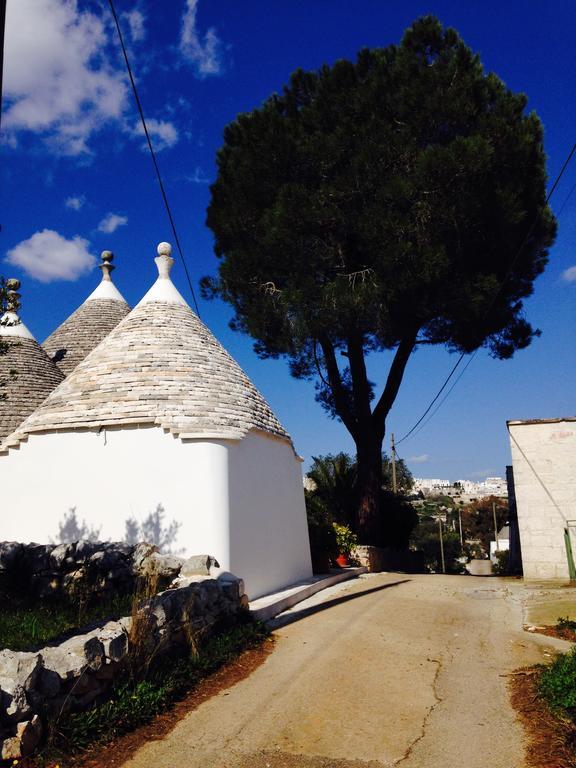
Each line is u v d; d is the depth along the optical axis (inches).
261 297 743.7
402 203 637.3
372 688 252.5
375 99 681.0
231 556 399.9
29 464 445.4
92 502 419.8
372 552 709.9
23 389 597.9
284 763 188.5
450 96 643.5
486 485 6176.2
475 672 271.0
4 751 174.1
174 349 493.7
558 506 553.0
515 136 645.3
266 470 477.7
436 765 185.9
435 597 466.6
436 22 704.4
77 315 800.9
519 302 803.4
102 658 218.2
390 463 1454.2
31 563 367.9
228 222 756.6
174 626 272.2
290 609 417.1
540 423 569.0
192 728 214.2
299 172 709.3
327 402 881.5
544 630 344.2
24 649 225.6
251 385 528.1
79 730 195.9
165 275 569.9
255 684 259.8
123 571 360.8
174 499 407.8
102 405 444.8
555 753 186.5
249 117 761.6
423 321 746.8
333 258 704.4
